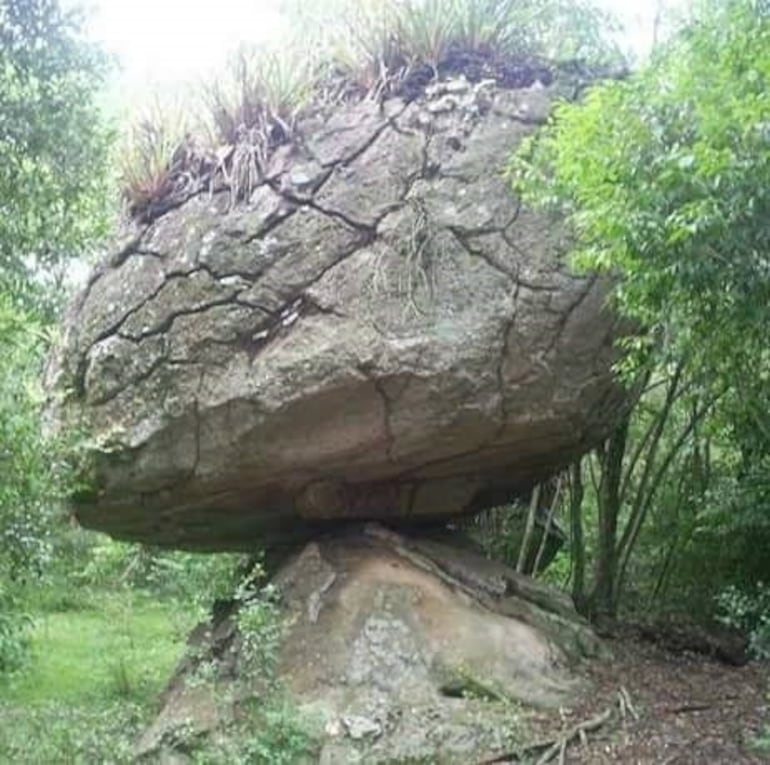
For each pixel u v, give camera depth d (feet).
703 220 10.72
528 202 16.84
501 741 16.16
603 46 19.76
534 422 18.03
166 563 26.78
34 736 19.43
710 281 11.60
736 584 24.99
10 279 21.17
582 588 25.77
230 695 17.34
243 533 21.68
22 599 21.13
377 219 17.57
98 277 20.01
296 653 17.94
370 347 16.97
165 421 18.25
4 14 18.78
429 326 17.08
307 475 18.70
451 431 17.71
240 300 17.79
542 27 19.52
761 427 21.35
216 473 18.35
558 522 28.19
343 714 16.63
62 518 20.22
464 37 18.81
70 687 25.72
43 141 20.25
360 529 20.04
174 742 17.15
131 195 19.84
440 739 16.17
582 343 17.81
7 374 17.81
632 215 11.55
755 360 14.25
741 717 17.92
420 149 17.92
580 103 18.21
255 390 17.39
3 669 20.22
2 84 19.49
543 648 18.81
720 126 10.80
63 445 18.61
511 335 17.33
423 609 18.37
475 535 25.26
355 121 18.39
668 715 17.72
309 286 17.52
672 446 25.72
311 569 19.20
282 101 18.71
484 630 18.38
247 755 16.01
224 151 18.98
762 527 24.54
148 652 29.73
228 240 18.04
